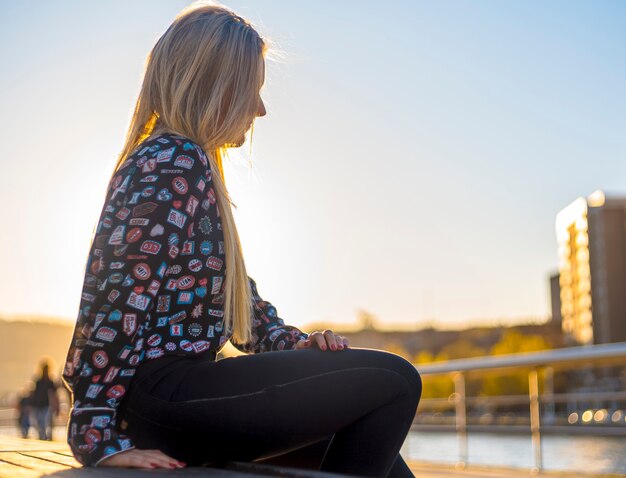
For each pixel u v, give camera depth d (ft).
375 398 4.89
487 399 17.57
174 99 5.16
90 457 4.54
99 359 4.60
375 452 4.93
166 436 4.76
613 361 13.87
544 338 280.51
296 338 5.77
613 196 253.03
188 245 4.83
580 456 15.93
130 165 4.89
